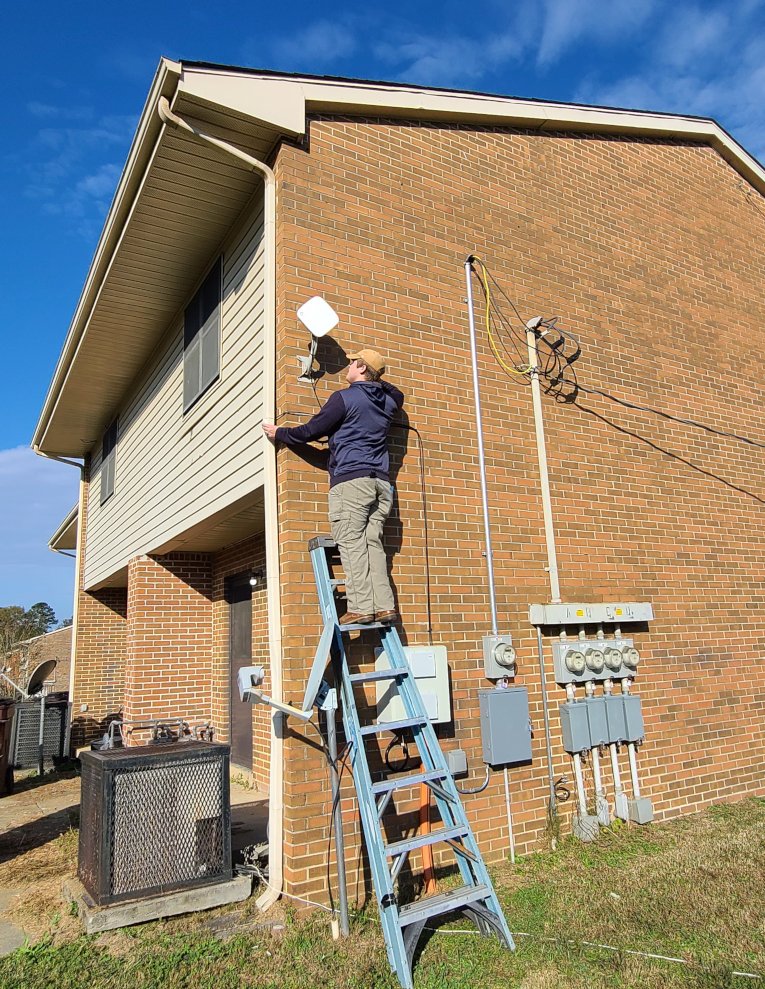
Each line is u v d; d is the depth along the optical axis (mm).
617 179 7996
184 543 8281
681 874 4770
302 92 5562
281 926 4129
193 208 6293
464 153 6652
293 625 4742
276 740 4695
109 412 11578
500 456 6141
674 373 7863
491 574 5773
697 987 3363
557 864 5129
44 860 5609
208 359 6930
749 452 8406
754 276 9359
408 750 4992
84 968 3680
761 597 7961
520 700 5492
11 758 9367
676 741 6676
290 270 5293
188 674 8836
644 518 7070
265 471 5125
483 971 3617
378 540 4738
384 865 3764
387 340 5695
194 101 5059
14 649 28859
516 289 6688
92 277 7719
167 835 4441
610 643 6266
